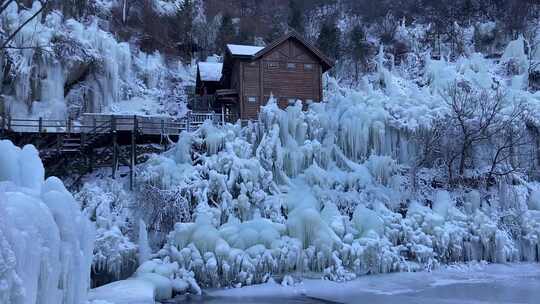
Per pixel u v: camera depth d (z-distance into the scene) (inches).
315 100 1112.8
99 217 619.2
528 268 677.3
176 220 647.8
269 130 793.6
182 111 1396.4
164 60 1718.8
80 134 823.1
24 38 1047.0
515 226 748.6
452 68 1317.7
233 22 2191.2
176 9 2054.6
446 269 661.3
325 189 748.6
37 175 333.4
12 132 787.4
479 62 1427.2
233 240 595.2
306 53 1125.1
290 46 1118.4
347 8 2596.0
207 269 557.6
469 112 898.7
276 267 588.7
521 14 2005.4
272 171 764.0
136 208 679.7
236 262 571.5
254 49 1135.0
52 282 242.1
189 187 671.1
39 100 1071.0
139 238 605.0
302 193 720.3
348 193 761.0
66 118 1084.5
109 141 855.1
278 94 1093.8
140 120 963.3
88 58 1168.8
